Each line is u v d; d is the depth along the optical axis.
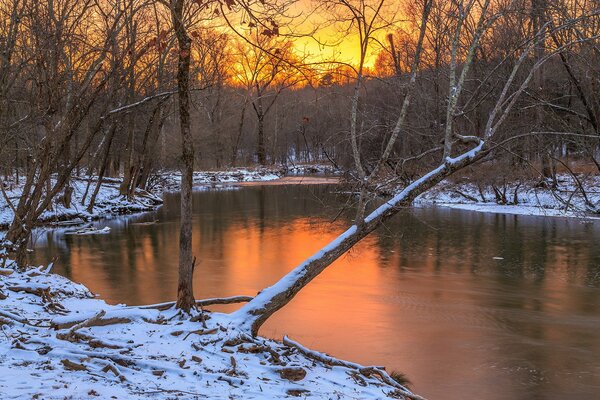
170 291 17.39
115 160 57.16
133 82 19.62
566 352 12.38
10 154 20.61
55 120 17.61
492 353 12.38
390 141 11.30
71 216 33.91
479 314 15.39
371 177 11.27
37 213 14.96
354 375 8.82
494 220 33.31
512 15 16.00
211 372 7.61
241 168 76.94
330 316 15.11
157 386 6.69
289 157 90.00
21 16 14.80
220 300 11.18
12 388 5.85
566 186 35.34
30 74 15.82
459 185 41.97
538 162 33.78
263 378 7.74
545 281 19.12
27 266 14.80
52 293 11.55
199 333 9.10
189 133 9.92
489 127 11.39
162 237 28.53
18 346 7.51
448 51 14.88
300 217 35.72
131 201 41.62
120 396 6.02
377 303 16.45
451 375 11.04
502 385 10.59
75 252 24.44
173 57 18.33
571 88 29.91
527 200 38.16
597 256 22.88
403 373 11.05
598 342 13.08
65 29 16.31
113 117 20.50
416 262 22.33
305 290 17.98
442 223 32.59
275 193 52.78
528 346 12.76
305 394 7.38
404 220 33.97
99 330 8.95
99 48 15.23
